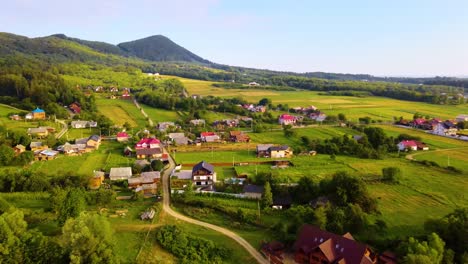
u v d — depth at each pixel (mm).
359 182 85938
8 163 116625
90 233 56562
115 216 80812
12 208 68938
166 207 87688
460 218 66000
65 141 145375
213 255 65250
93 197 86750
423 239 66438
